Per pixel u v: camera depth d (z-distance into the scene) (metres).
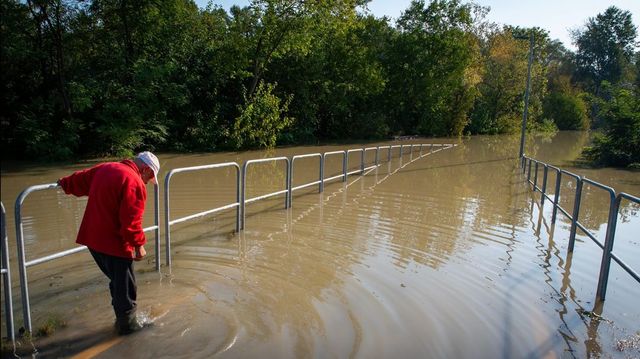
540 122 58.75
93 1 18.84
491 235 7.61
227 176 13.33
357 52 32.16
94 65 19.39
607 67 79.69
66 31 18.36
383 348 3.80
